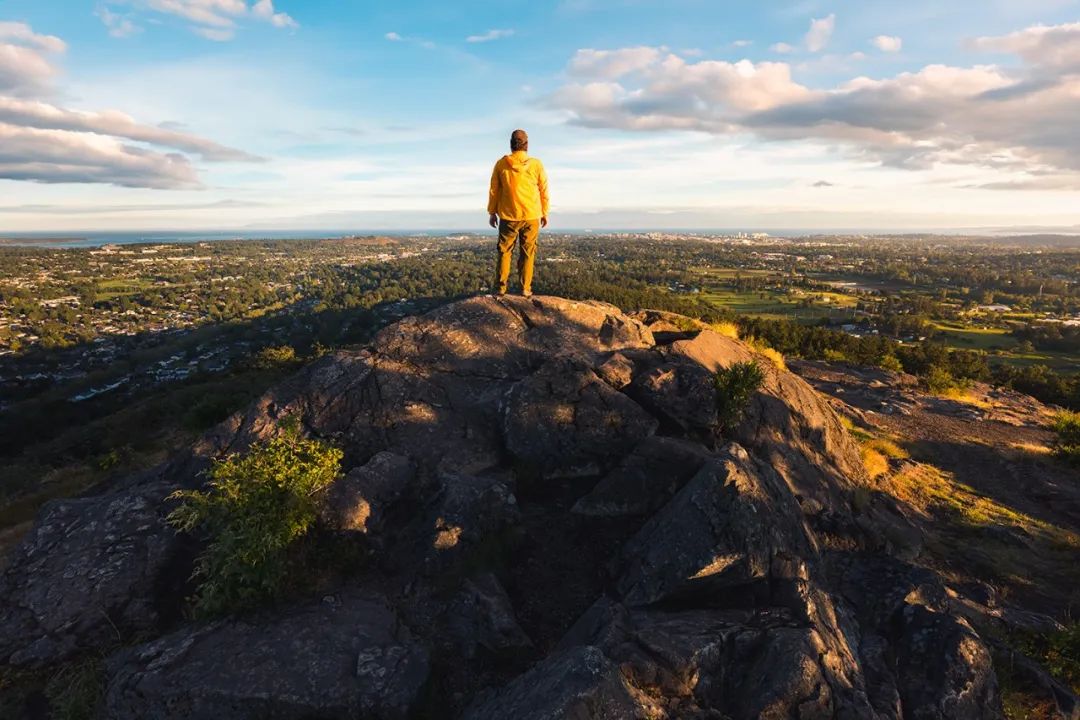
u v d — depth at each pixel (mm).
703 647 4441
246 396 21703
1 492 21797
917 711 4742
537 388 7832
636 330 10453
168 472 7594
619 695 3674
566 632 5242
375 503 6285
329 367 8570
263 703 4266
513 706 3777
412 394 8203
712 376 8883
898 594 6238
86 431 35562
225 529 5281
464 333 9273
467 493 6324
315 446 6387
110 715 4395
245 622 5082
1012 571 10398
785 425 9680
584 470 7438
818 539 7953
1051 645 7359
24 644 5547
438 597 5473
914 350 54562
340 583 5672
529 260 10180
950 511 13008
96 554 6152
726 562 5223
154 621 5801
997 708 5012
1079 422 19516
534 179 9453
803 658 4340
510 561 6078
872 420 22422
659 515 6027
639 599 5250
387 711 4320
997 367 70375
